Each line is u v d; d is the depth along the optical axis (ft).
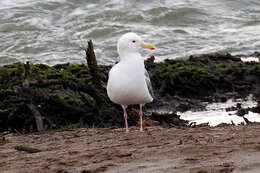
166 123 45.03
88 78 49.60
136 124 46.37
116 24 89.10
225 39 82.23
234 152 25.73
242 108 48.62
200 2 100.94
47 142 34.88
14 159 28.99
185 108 52.90
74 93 49.75
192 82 57.67
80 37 84.84
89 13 94.58
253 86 58.44
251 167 22.82
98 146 31.01
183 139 30.63
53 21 92.17
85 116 46.21
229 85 58.18
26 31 87.51
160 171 23.52
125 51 36.27
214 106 52.90
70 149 30.76
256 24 89.30
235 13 95.45
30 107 43.52
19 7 96.78
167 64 63.72
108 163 25.89
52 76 51.98
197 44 80.33
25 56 77.46
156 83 58.39
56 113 46.09
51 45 81.30
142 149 28.50
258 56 72.02
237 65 62.95
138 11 94.68
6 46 81.20
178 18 92.94
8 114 44.73
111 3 98.63
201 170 22.76
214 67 63.82
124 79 35.83
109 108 47.60
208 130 34.12
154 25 90.17
